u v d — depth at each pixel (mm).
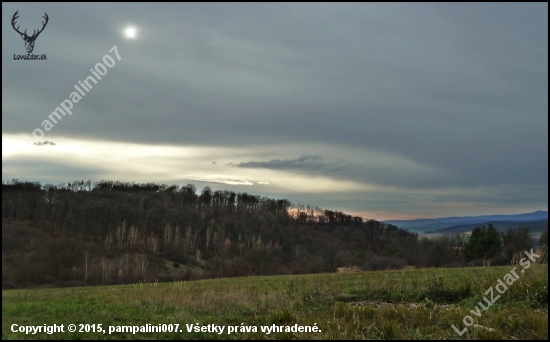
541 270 12047
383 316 9320
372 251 59812
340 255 56719
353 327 8820
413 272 19672
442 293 11555
